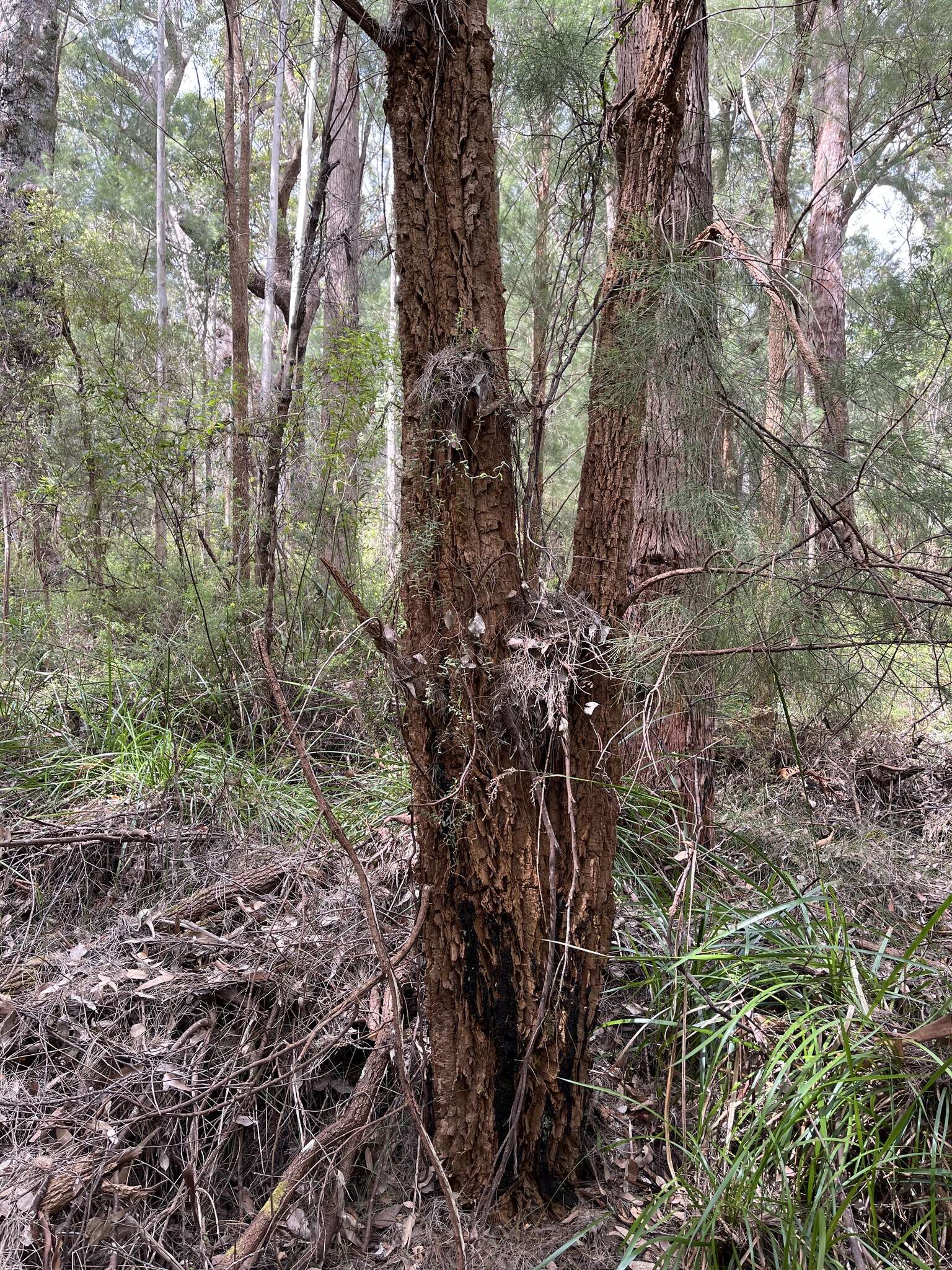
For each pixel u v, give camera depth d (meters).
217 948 2.46
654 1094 2.28
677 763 3.06
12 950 2.52
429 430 1.89
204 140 10.77
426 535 1.91
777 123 6.96
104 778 3.24
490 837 1.95
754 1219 1.86
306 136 5.67
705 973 2.39
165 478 4.21
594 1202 2.07
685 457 2.18
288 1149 2.15
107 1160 1.95
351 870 2.78
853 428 2.08
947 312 2.08
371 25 1.75
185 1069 2.17
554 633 1.97
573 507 4.68
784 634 2.01
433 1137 2.09
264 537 4.33
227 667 3.95
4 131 5.96
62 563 4.97
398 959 1.98
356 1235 2.03
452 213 1.85
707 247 2.31
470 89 1.83
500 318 1.93
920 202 7.53
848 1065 1.95
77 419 4.52
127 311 5.12
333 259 7.33
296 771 3.46
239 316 5.62
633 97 2.06
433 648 1.93
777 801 3.50
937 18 4.66
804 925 2.48
